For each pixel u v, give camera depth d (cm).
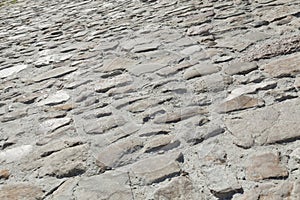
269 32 263
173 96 211
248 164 143
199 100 200
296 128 156
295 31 251
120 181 152
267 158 144
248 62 227
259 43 249
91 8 536
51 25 473
